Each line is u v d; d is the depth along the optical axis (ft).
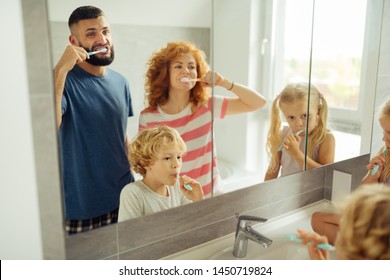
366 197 3.10
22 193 2.45
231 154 3.66
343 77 4.35
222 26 3.36
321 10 4.01
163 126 3.20
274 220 4.39
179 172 3.36
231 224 3.96
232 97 3.55
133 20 2.89
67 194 2.75
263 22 3.62
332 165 4.88
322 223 4.16
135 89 3.00
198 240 3.72
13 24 2.28
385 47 4.58
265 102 3.80
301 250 3.88
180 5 3.10
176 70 3.17
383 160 4.87
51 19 2.50
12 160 2.38
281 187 4.40
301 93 4.04
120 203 3.07
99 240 3.08
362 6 4.32
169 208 3.38
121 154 3.00
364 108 4.59
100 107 2.83
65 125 2.67
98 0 2.71
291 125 4.06
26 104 2.38
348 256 3.13
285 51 3.83
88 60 2.72
